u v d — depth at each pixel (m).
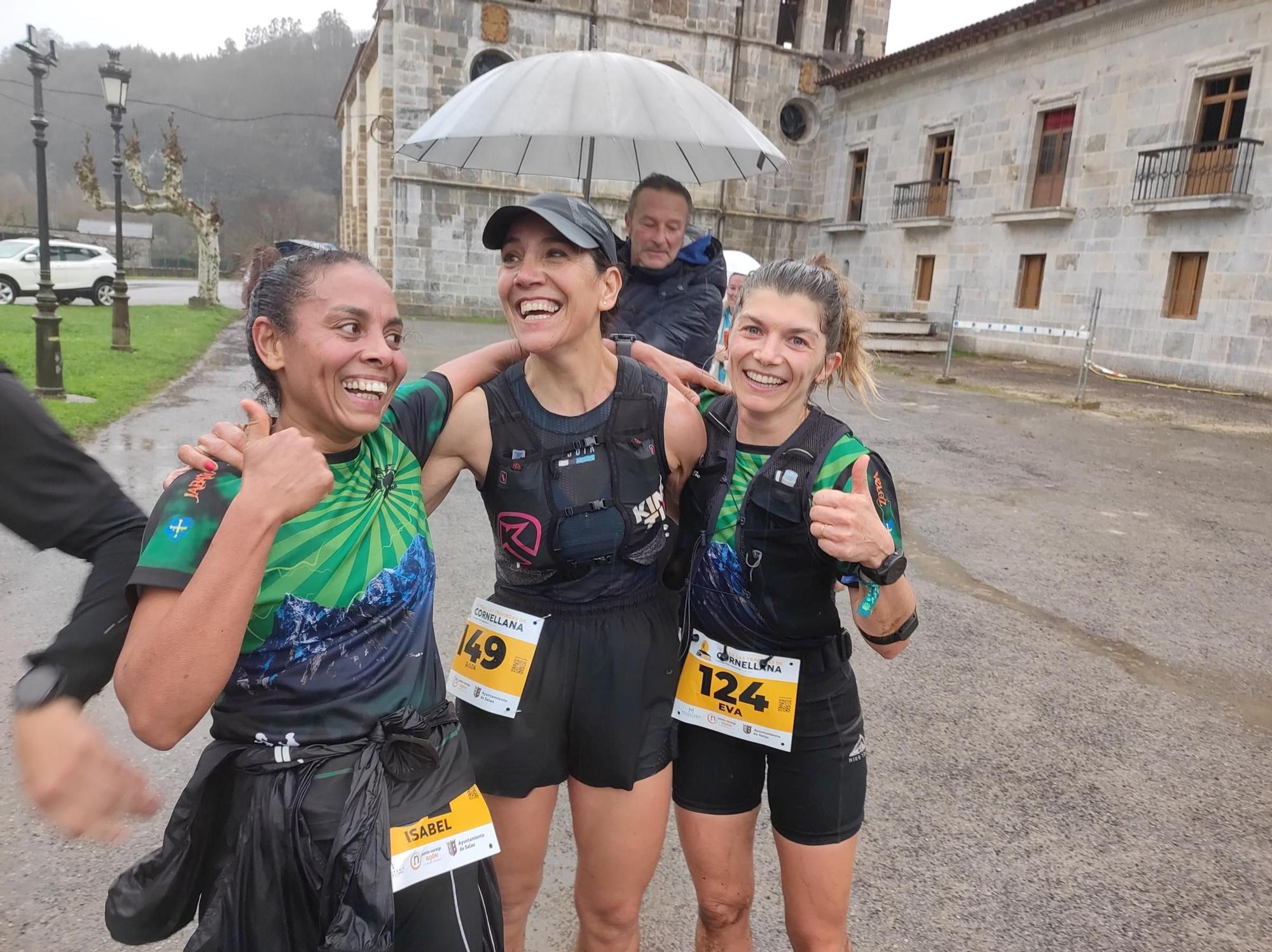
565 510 1.78
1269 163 15.62
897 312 24.45
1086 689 3.92
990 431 10.80
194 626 1.17
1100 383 16.55
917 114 24.03
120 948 2.14
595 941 1.99
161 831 2.61
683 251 3.45
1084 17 18.77
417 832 1.40
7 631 3.82
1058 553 5.96
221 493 1.30
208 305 22.56
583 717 1.84
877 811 2.91
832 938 1.92
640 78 3.07
